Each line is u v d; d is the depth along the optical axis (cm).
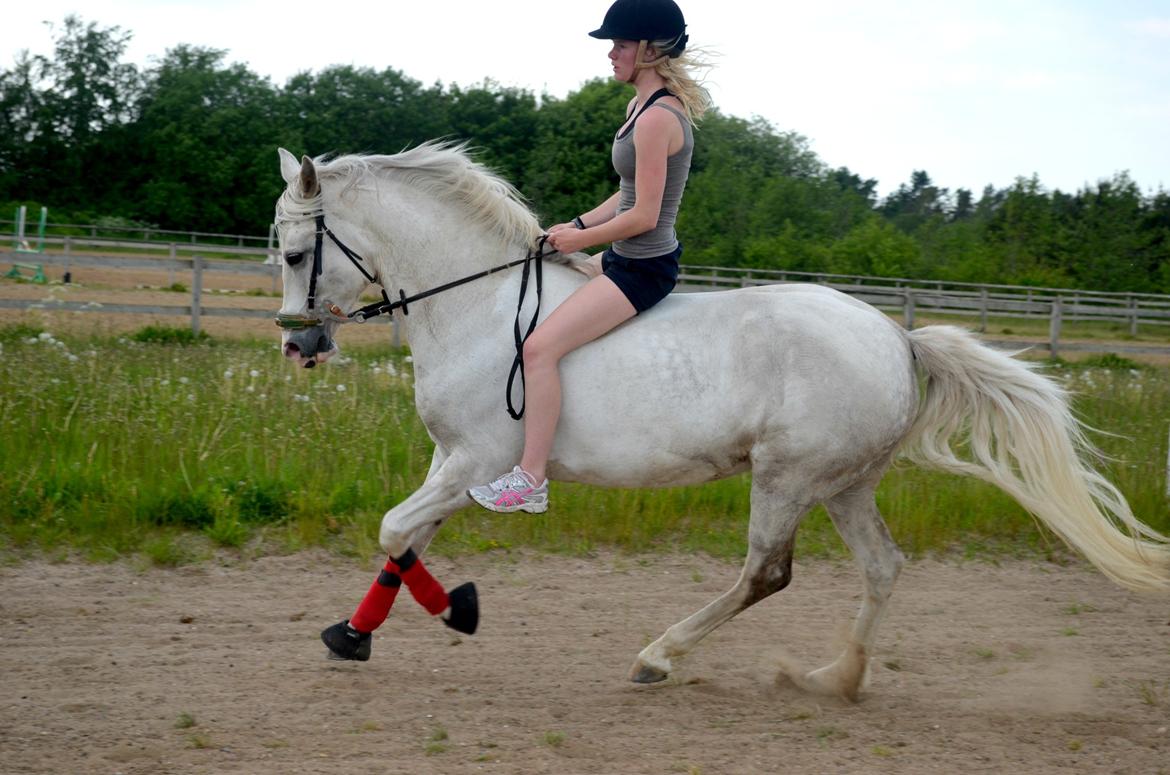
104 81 5619
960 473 447
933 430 451
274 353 1232
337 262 442
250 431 766
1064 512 434
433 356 439
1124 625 574
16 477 658
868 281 3319
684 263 3809
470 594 455
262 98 5397
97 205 5478
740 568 646
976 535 731
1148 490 770
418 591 441
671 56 428
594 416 424
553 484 735
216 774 347
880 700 451
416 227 441
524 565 634
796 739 397
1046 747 396
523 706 427
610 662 488
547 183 3894
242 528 641
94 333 1338
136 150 5581
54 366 929
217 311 1520
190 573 591
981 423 443
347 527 663
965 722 424
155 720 395
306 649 487
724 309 438
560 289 439
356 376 1040
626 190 438
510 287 438
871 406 425
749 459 438
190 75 5350
